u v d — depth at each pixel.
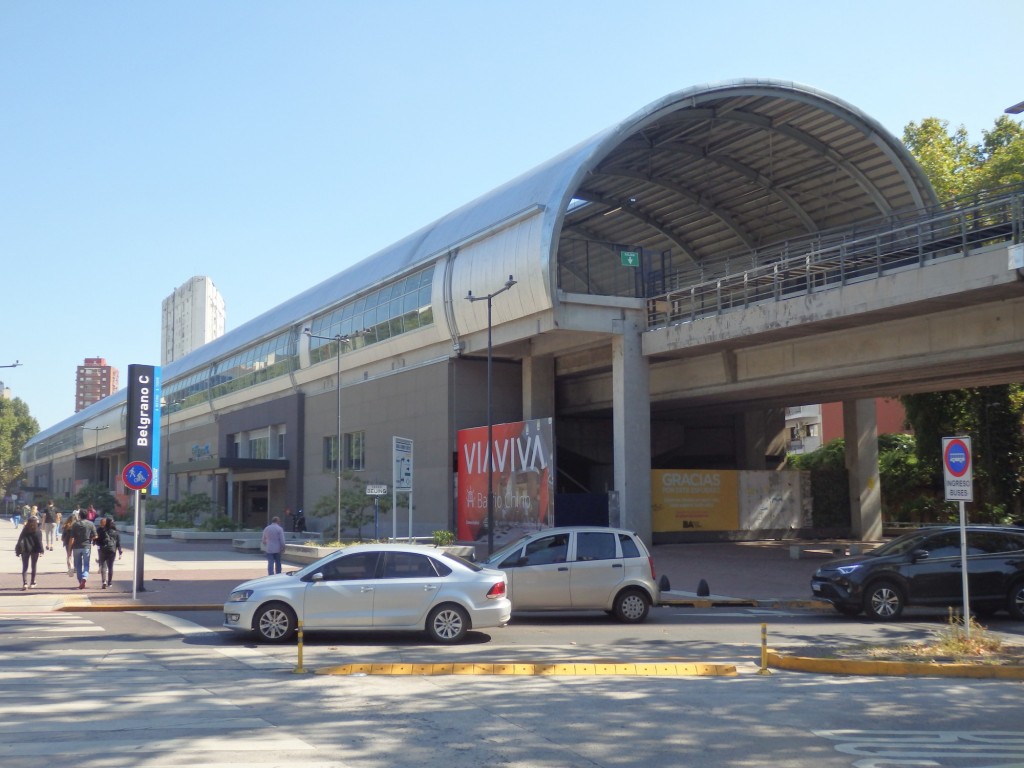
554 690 11.02
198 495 56.00
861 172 38.28
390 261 47.97
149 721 9.17
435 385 42.91
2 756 7.79
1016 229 23.19
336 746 8.23
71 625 17.27
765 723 9.36
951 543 18.47
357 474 49.91
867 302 26.88
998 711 10.03
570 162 35.41
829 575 18.73
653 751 8.22
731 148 39.34
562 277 43.19
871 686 11.48
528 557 17.45
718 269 47.28
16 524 71.69
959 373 32.53
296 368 57.31
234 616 14.65
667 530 41.19
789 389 36.03
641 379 36.00
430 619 14.73
